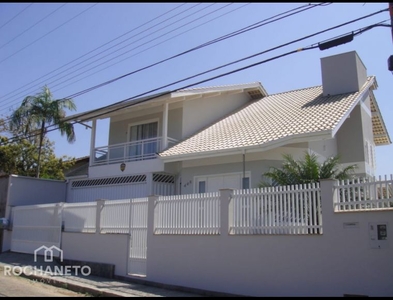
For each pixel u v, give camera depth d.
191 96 19.03
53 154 29.39
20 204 19.84
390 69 8.80
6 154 26.81
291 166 11.78
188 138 18.31
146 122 20.81
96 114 20.00
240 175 15.08
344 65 17.53
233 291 9.80
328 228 8.65
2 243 19.06
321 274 8.59
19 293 10.21
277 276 9.16
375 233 8.06
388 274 7.81
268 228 9.58
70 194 21.45
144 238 12.39
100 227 13.93
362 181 8.53
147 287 11.25
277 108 18.42
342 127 17.52
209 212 10.74
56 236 15.92
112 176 19.28
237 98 22.53
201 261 10.58
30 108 22.12
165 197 11.94
